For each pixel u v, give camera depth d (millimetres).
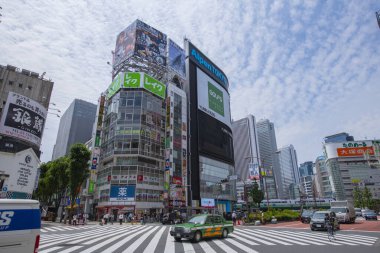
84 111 123188
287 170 178125
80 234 18250
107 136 49188
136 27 54000
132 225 31359
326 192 138250
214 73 75875
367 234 16562
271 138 181000
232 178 42625
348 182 118625
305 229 21219
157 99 52875
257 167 51406
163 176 48406
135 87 49719
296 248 11008
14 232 5688
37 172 32750
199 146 58875
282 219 33688
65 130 124000
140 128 46688
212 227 14477
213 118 68250
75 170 32250
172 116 52906
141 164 44875
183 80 62281
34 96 41656
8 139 27828
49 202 51906
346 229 20344
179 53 62812
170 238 15344
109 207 40688
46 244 12656
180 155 52500
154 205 43969
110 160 46188
